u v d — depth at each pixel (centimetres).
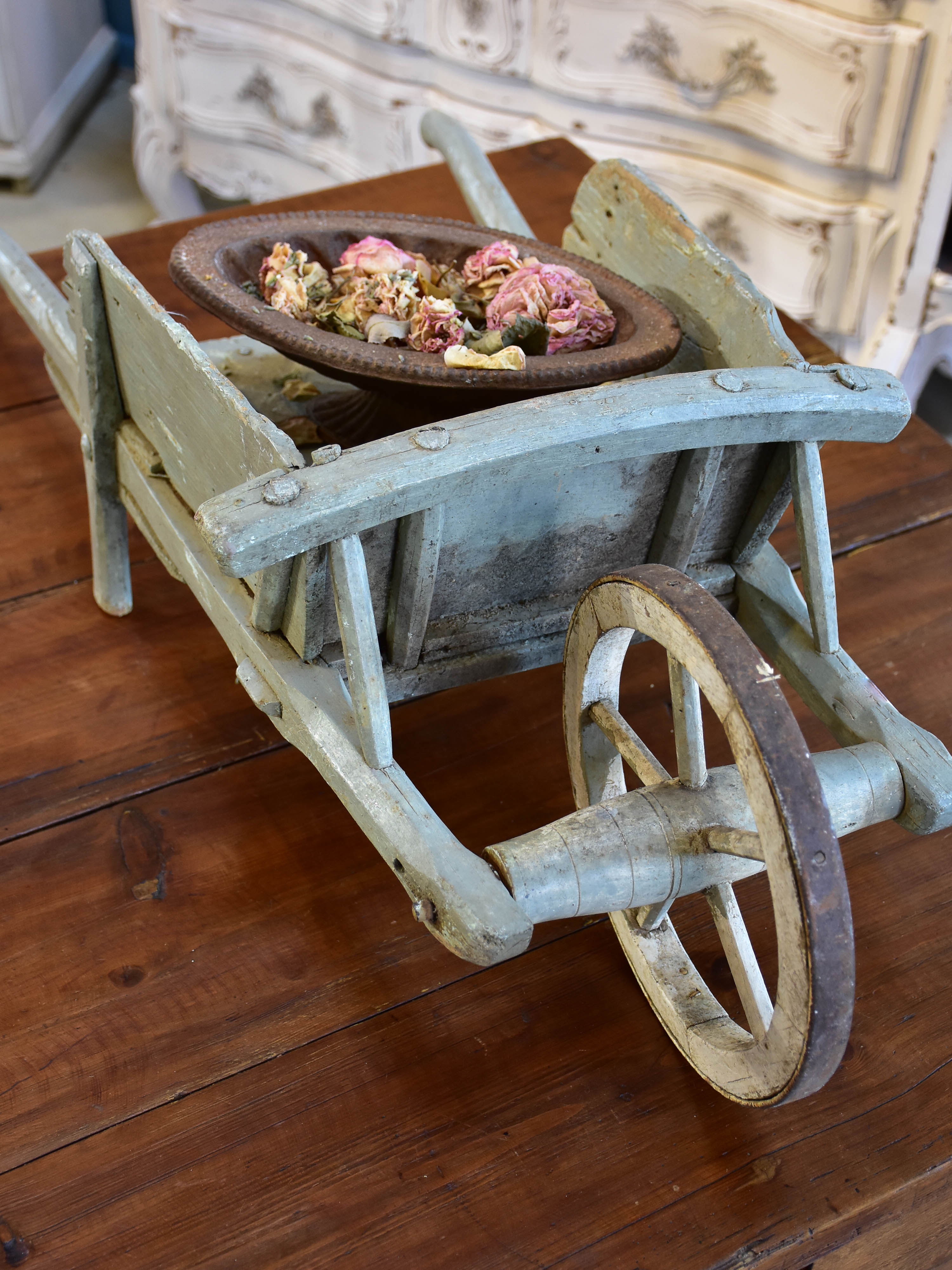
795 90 151
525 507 73
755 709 56
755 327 84
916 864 90
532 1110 74
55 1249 67
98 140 251
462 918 61
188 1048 76
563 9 159
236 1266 67
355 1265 67
